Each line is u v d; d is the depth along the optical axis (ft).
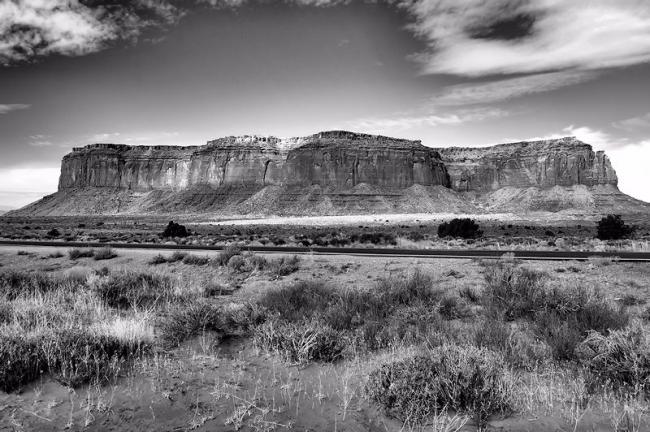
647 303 35.86
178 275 55.67
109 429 15.80
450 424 16.56
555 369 21.85
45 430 15.53
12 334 22.13
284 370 21.99
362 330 27.32
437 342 24.11
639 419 16.85
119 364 21.36
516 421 17.08
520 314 31.50
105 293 38.55
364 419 17.21
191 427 16.10
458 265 58.29
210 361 22.68
